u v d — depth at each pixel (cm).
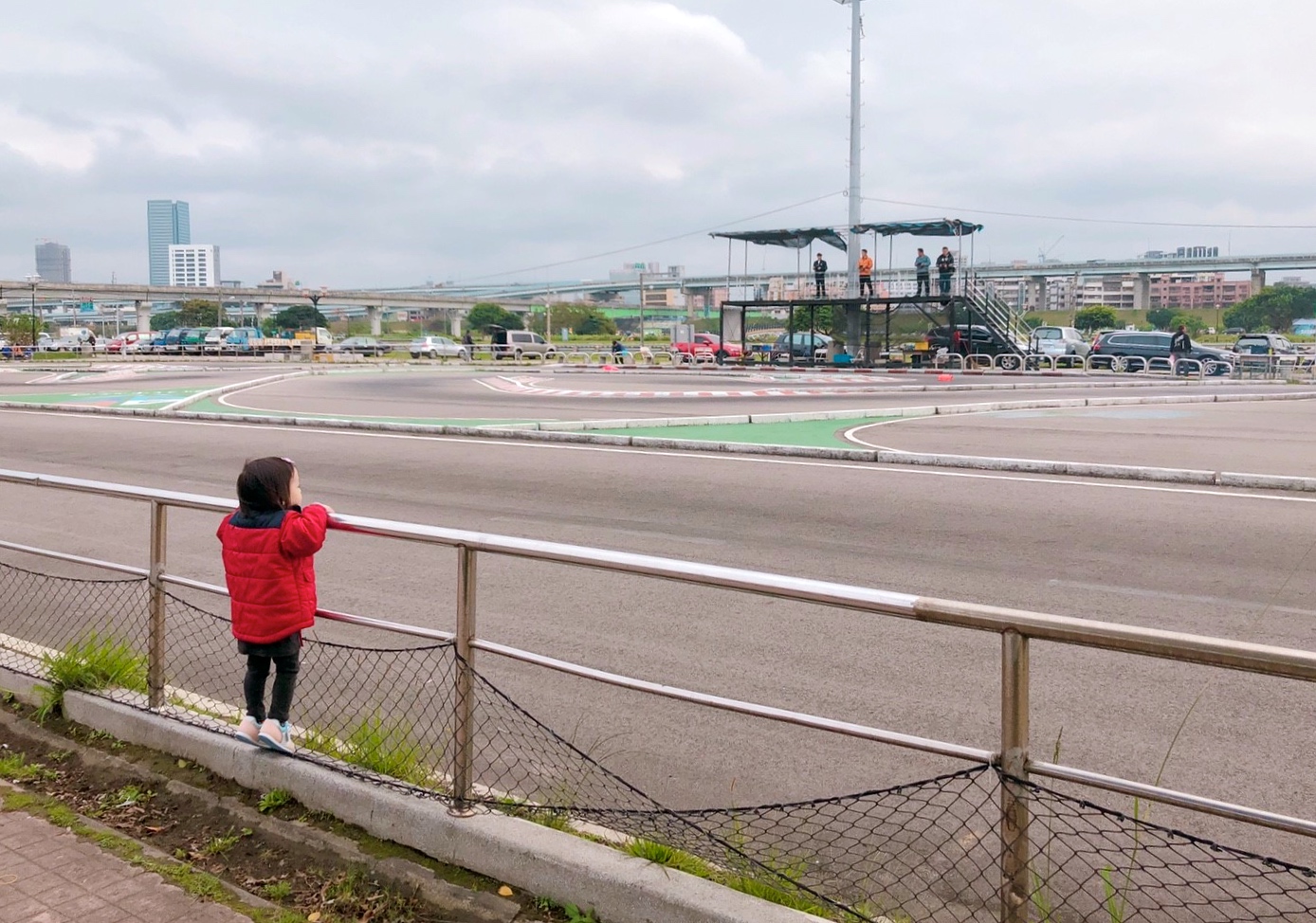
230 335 8025
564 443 1659
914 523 979
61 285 12550
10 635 650
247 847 370
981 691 541
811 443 1588
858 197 4625
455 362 6125
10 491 1236
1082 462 1320
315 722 488
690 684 553
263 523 398
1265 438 1673
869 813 403
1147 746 465
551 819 365
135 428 1972
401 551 890
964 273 4512
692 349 6309
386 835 368
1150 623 653
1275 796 415
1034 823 389
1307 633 628
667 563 309
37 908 324
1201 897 336
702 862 332
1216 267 13738
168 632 658
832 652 605
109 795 411
